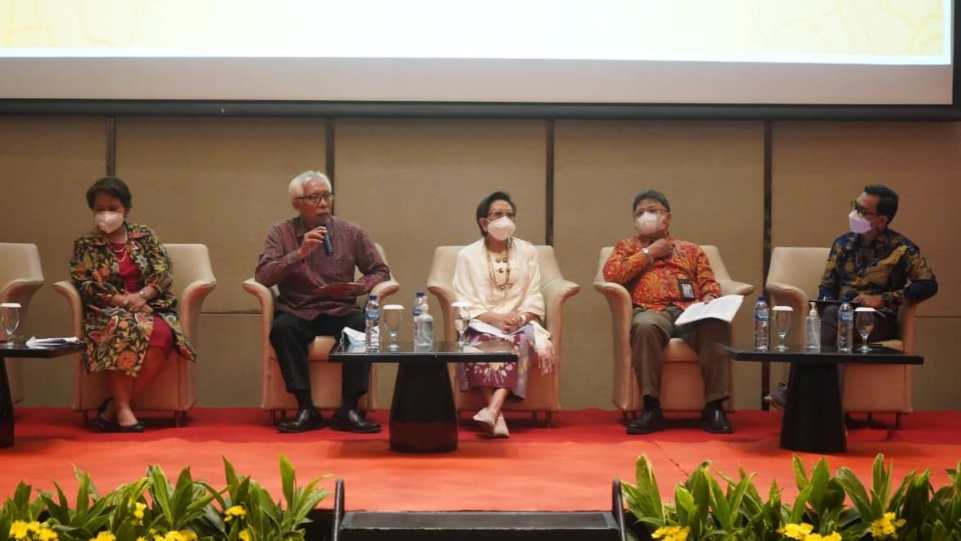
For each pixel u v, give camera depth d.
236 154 5.95
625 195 6.03
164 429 5.00
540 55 5.83
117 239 5.06
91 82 5.76
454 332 5.07
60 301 5.93
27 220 5.92
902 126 6.03
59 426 5.08
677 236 6.03
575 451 4.40
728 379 5.01
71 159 5.92
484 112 5.83
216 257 5.96
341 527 3.04
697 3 5.84
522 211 6.03
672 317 5.14
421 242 6.01
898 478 3.89
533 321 5.04
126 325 4.85
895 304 5.11
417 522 3.13
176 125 5.93
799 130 6.03
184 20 5.78
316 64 5.79
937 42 5.88
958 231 6.04
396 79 5.80
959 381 6.05
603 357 6.05
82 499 2.91
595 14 5.84
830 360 4.30
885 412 5.12
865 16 5.87
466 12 5.81
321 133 5.97
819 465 2.98
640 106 5.85
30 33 5.76
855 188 6.04
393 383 6.03
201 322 5.97
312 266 5.14
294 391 4.95
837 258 5.30
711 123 6.02
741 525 3.01
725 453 4.39
